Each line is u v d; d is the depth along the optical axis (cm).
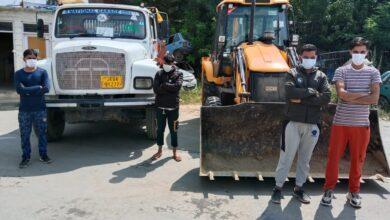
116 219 458
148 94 729
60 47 704
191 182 578
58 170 625
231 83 784
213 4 1978
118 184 567
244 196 529
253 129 595
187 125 973
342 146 490
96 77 708
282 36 811
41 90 625
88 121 733
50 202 503
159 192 539
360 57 466
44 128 645
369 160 594
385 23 1894
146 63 734
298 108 479
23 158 641
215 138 598
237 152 597
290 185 567
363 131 482
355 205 495
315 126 487
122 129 914
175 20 2109
